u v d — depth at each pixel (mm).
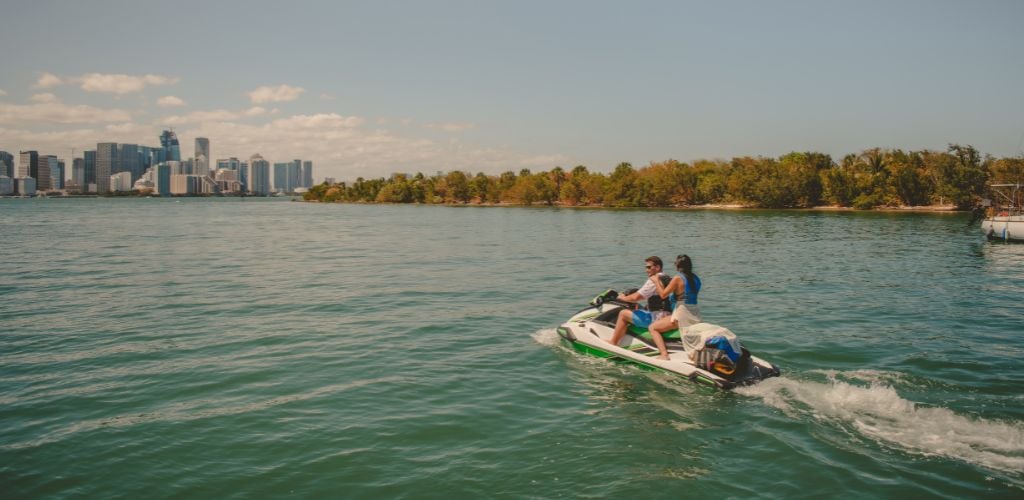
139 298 16594
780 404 8125
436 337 12180
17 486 6047
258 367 10055
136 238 39656
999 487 5867
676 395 8578
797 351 10930
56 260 25953
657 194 122875
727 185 117750
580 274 21875
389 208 138625
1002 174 87562
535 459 6605
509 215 90000
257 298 16625
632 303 11008
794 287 18766
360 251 30922
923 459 6480
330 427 7520
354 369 9961
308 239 39750
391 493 5879
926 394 8531
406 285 19109
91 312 14602
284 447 6938
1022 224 35438
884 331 12547
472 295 17250
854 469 6281
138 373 9734
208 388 9008
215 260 26312
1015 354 10664
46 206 142250
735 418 7695
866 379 9203
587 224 61688
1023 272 22453
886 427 7332
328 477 6215
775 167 111250
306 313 14570
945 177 94688
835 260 26688
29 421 7734
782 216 81375
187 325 13211
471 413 7988
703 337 9078
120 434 7312
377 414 7957
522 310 15016
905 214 86500
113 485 6066
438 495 5824
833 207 106250
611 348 10297
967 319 13820
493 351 11086
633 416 7828
